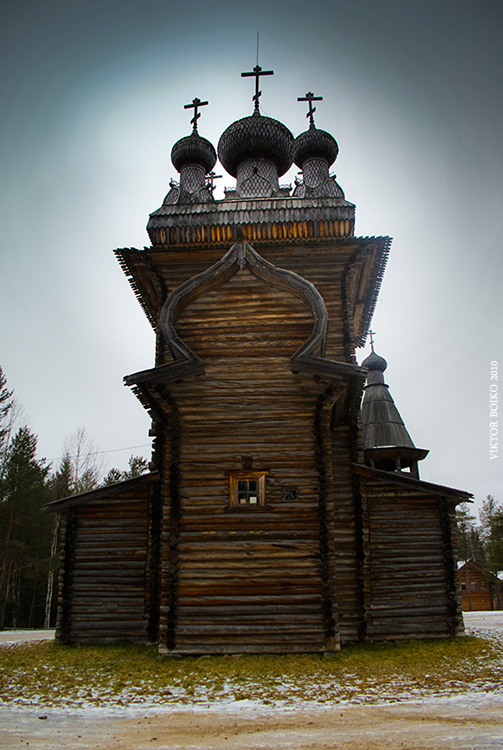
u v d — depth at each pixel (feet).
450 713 21.07
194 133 67.00
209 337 38.52
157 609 41.52
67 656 36.37
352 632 40.47
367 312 60.90
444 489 42.70
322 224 50.60
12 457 110.63
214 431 36.68
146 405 41.65
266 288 39.34
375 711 21.70
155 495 43.78
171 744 17.83
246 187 60.13
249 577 34.01
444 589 41.45
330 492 35.40
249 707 22.85
